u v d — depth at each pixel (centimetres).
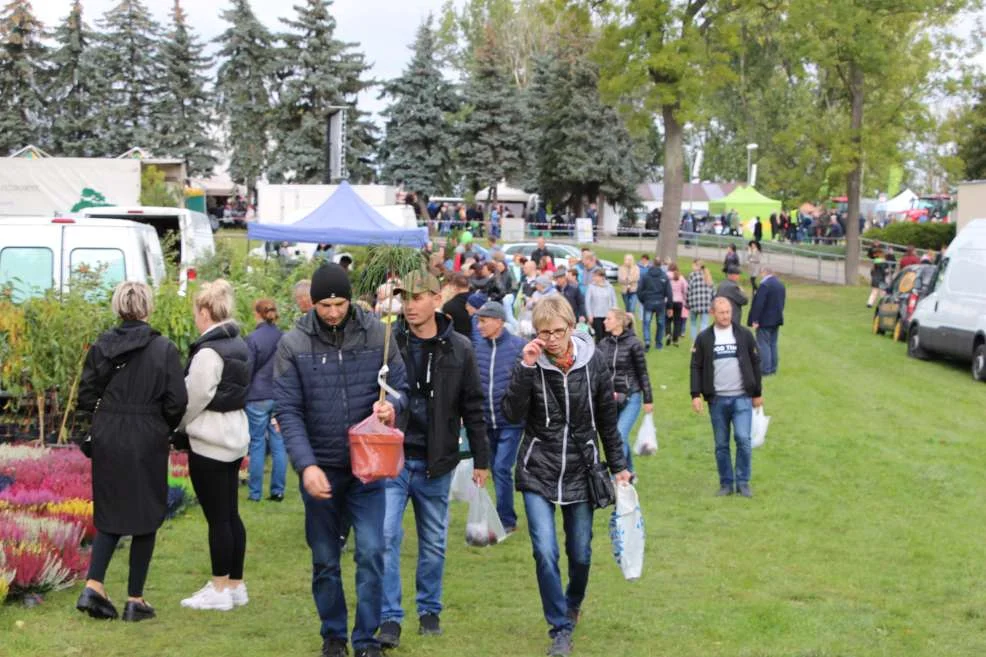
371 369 591
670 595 784
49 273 1353
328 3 5900
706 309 2512
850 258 4247
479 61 6259
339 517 600
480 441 668
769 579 834
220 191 6531
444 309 998
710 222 6994
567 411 642
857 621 725
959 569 873
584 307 2086
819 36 3956
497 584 803
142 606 677
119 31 6278
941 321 2278
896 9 3962
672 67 3809
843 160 4038
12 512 819
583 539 658
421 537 671
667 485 1212
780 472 1282
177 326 1219
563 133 6166
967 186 3781
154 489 671
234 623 680
